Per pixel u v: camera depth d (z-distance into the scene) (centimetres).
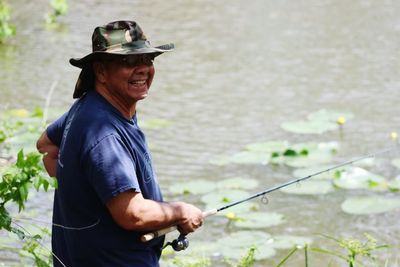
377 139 1570
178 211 684
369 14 2662
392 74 2020
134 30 684
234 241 1127
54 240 733
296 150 1471
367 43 2314
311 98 1844
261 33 2436
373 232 1175
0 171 684
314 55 2203
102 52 672
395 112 1733
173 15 2652
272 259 1085
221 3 2842
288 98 1845
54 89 1848
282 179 1377
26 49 2211
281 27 2506
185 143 1548
